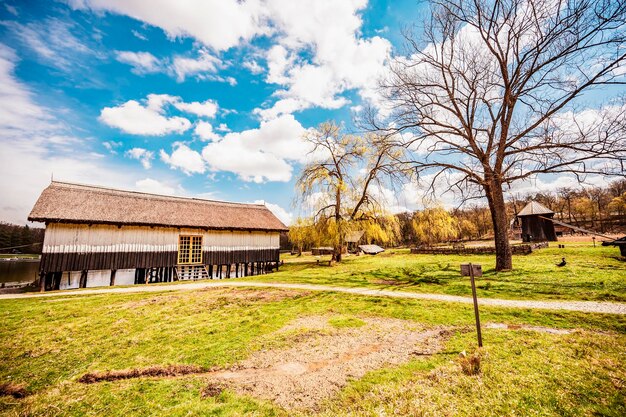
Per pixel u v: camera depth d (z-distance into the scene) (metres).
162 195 24.75
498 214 16.94
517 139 15.45
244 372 6.06
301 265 31.64
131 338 8.18
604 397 4.07
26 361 6.79
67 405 4.82
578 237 46.66
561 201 74.44
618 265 16.28
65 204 18.59
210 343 7.78
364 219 26.81
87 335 8.48
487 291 12.62
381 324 9.11
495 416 3.77
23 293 15.78
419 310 10.30
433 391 4.56
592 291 11.28
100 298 13.55
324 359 6.54
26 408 4.77
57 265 17.38
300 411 4.39
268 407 4.54
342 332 8.38
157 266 20.91
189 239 23.14
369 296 12.91
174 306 11.87
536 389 4.39
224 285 17.23
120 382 5.73
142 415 4.43
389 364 6.04
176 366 6.41
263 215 29.08
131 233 20.16
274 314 10.55
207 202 27.02
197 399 4.93
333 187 27.08
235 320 9.84
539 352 5.89
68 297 14.02
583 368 5.03
